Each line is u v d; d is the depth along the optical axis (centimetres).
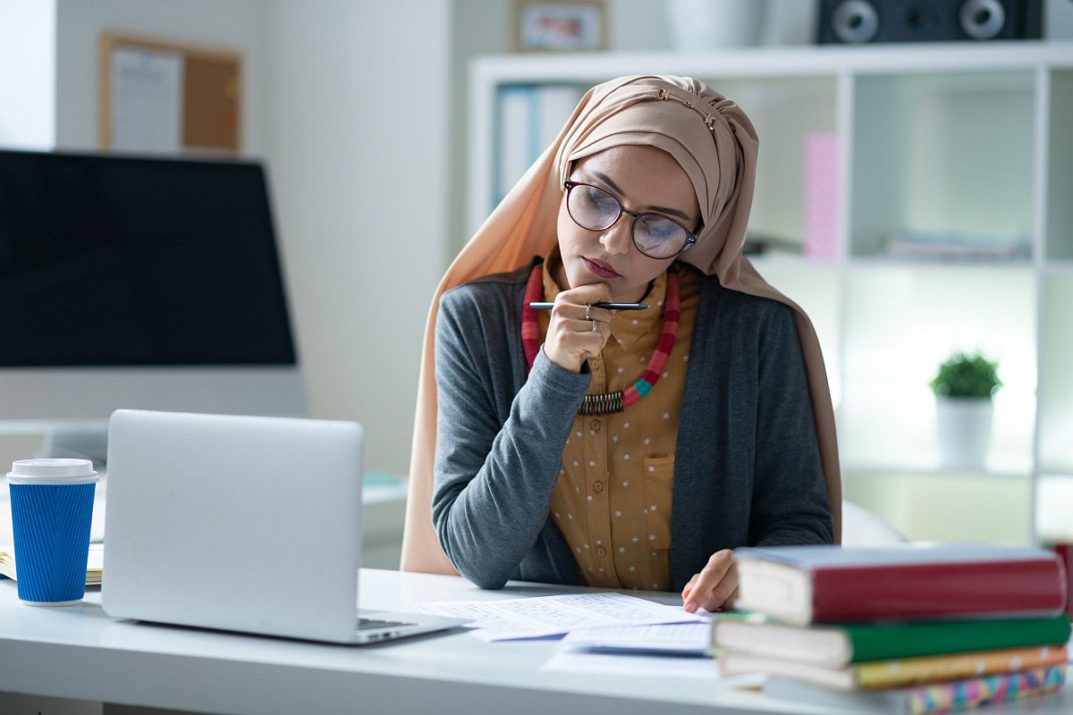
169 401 290
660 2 379
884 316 363
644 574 167
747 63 341
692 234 157
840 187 337
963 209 358
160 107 360
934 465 335
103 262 286
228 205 304
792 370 168
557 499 166
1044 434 340
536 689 109
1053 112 327
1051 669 112
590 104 161
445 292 176
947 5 335
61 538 143
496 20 390
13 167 279
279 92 396
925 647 105
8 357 273
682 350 167
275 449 126
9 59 338
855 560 106
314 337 394
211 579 129
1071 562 328
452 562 161
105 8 345
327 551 123
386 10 384
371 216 387
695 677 113
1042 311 327
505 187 364
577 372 148
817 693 105
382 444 386
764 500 168
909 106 361
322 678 116
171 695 121
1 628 131
